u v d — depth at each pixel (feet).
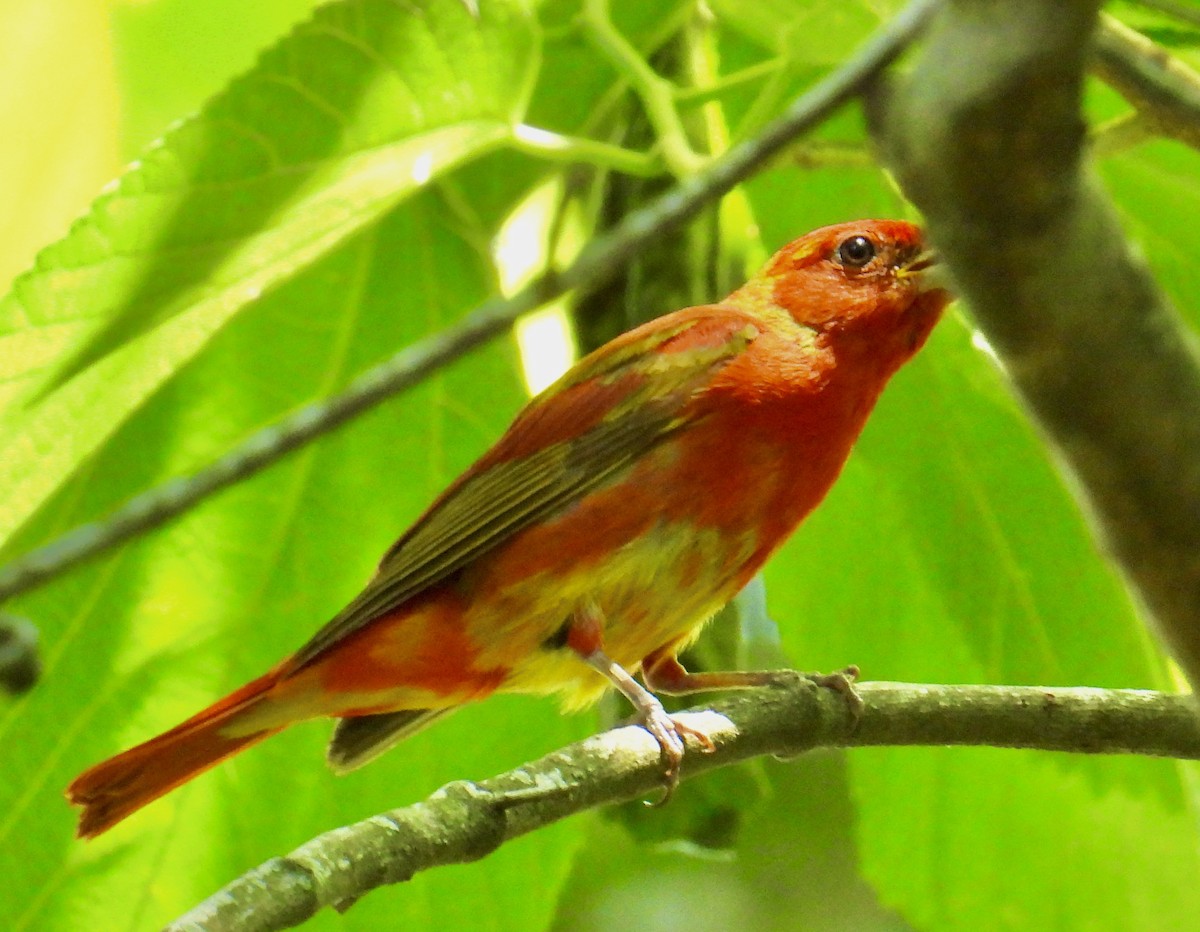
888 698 26.48
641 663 30.78
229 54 34.01
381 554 32.48
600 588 28.66
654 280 32.53
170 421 30.40
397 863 20.94
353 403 11.68
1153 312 10.18
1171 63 16.92
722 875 43.73
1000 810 33.50
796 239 31.45
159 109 34.19
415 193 29.04
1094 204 10.00
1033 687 26.55
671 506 28.86
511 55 25.18
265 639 32.35
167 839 32.60
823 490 30.14
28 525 29.60
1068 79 9.50
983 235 9.99
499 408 32.22
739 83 27.17
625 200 30.37
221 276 24.11
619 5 29.14
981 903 33.73
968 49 9.67
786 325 30.01
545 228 35.29
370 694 29.25
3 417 23.54
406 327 31.48
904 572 32.99
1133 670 31.89
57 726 31.24
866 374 30.19
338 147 24.58
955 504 32.48
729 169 11.68
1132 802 33.12
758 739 26.05
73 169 29.78
